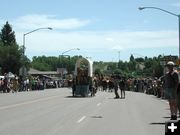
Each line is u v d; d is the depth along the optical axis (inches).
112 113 988.6
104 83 2736.2
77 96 1916.8
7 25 6358.3
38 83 3016.7
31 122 776.3
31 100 1567.4
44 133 617.3
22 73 2901.1
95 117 882.1
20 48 5359.3
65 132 631.2
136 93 2400.3
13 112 1007.0
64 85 4082.2
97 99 1667.1
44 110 1072.8
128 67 7273.6
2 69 5236.2
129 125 733.3
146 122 785.6
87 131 645.3
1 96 1894.7
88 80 1925.4
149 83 2281.0
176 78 728.3
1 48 5319.9
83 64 1937.7
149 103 1400.1
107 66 7199.8
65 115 927.0
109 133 622.8
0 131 638.5
